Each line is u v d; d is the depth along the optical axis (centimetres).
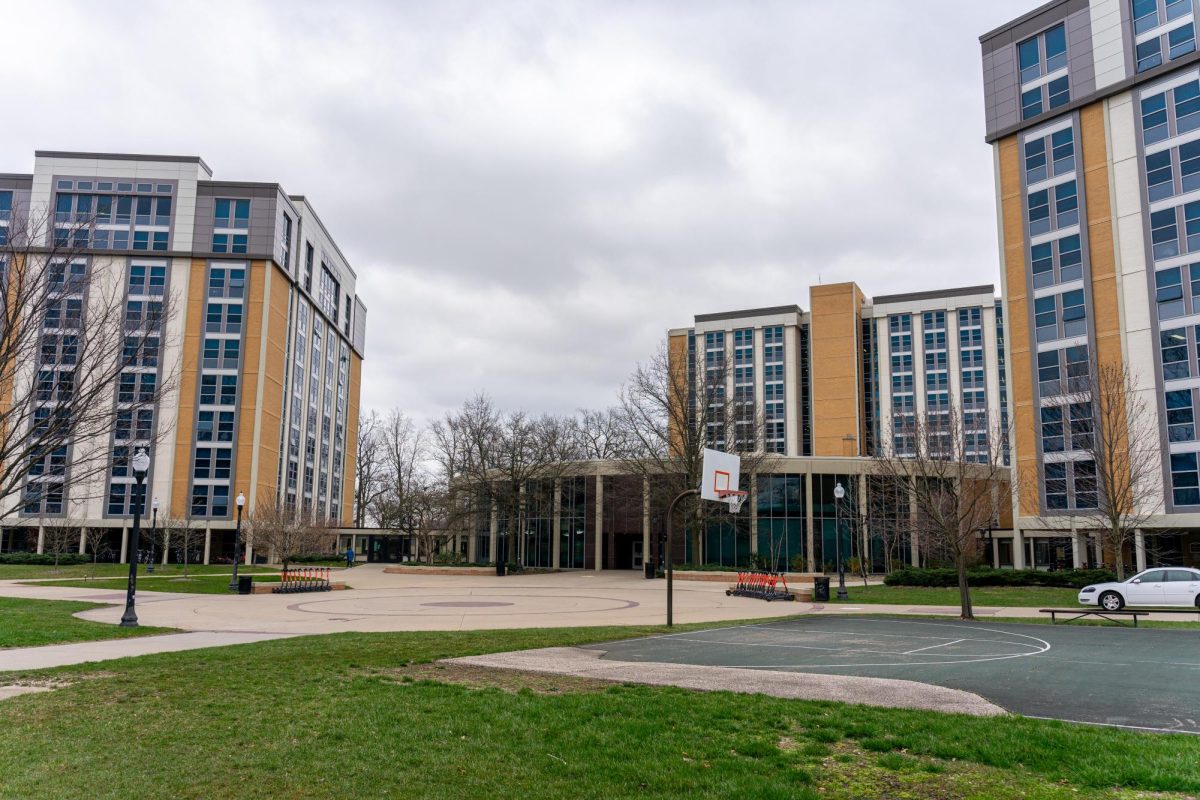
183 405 7219
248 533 6406
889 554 5216
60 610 2466
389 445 8700
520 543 6512
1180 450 4322
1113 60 4806
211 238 7425
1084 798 645
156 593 3394
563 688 1128
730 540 5688
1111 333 4656
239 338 7356
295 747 809
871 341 11144
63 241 1770
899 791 671
